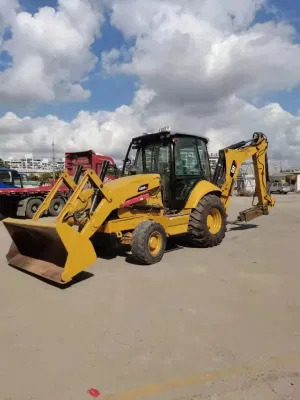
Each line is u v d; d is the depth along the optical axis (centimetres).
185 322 442
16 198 1728
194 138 910
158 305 498
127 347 382
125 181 748
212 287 571
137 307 492
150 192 797
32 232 642
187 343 390
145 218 771
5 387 315
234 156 1002
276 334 409
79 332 418
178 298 525
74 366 347
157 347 382
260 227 1222
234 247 879
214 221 897
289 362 350
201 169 921
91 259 606
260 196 1121
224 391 307
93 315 467
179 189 859
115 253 821
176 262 734
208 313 469
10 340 401
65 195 1745
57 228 566
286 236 1032
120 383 319
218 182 971
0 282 608
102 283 598
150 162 897
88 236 620
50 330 424
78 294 547
